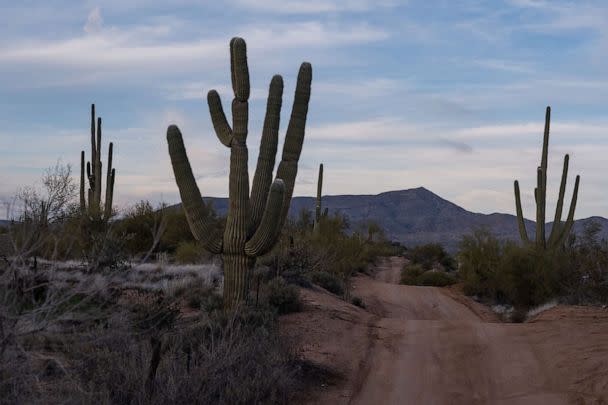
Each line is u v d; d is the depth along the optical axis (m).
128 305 11.34
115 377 8.35
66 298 5.93
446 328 16.88
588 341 14.21
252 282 19.47
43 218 6.46
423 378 11.95
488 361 13.15
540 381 11.60
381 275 47.47
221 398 8.84
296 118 16.02
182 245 27.12
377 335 15.70
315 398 10.43
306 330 15.41
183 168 15.14
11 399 5.79
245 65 15.09
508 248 30.88
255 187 15.47
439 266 55.53
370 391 11.06
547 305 24.09
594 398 10.34
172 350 9.58
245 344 10.48
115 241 15.98
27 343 6.36
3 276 5.61
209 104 15.71
